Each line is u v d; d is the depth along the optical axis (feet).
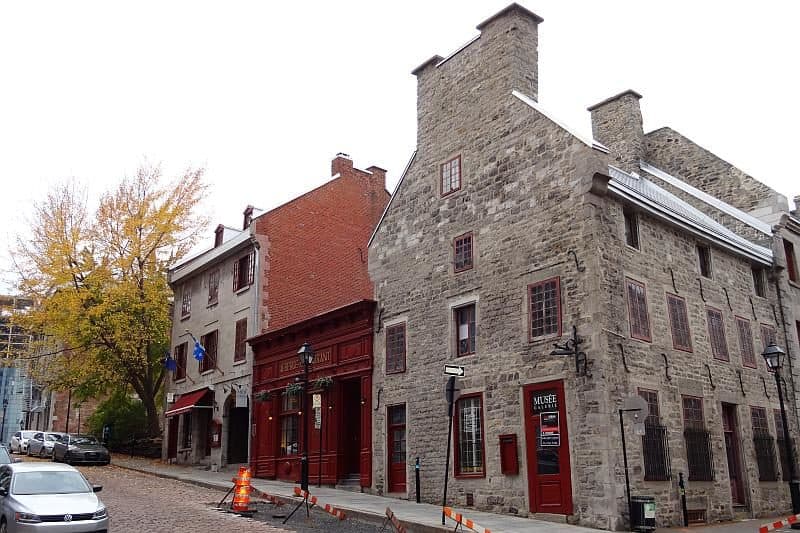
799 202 84.69
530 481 50.24
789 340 70.33
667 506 48.91
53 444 104.12
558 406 49.29
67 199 107.04
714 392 57.72
